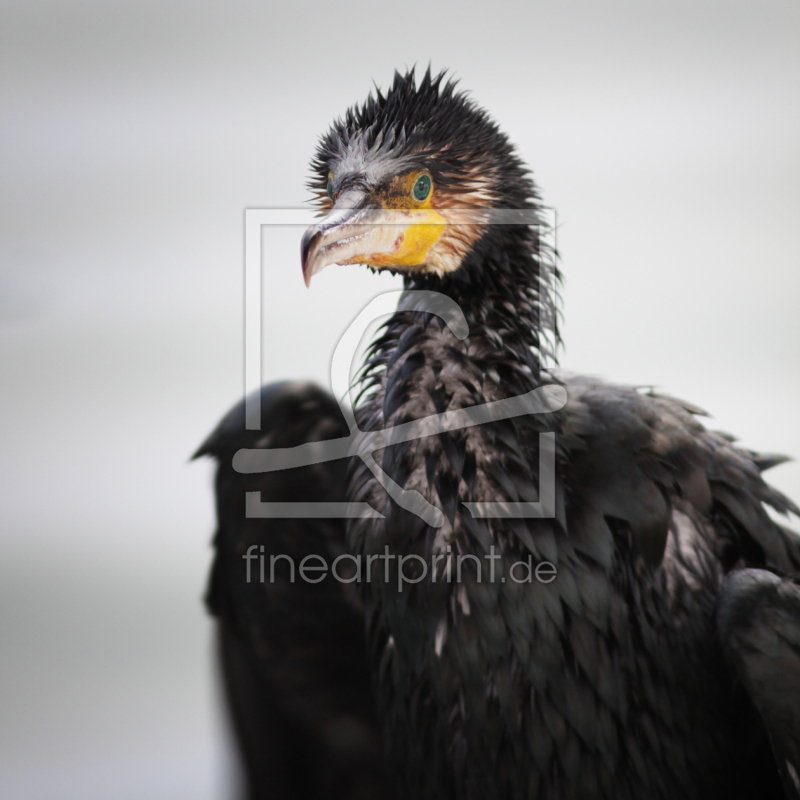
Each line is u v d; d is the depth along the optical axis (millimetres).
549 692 6363
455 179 6406
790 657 6352
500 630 6363
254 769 6504
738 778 6395
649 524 6379
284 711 6492
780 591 6367
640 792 6371
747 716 6395
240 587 6492
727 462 6418
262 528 6492
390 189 6402
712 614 6391
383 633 6406
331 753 6488
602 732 6367
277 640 6492
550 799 6371
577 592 6367
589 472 6387
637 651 6375
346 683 6492
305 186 6473
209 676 6535
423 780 6398
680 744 6379
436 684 6375
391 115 6418
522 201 6426
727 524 6406
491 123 6426
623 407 6410
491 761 6371
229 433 6516
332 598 6492
